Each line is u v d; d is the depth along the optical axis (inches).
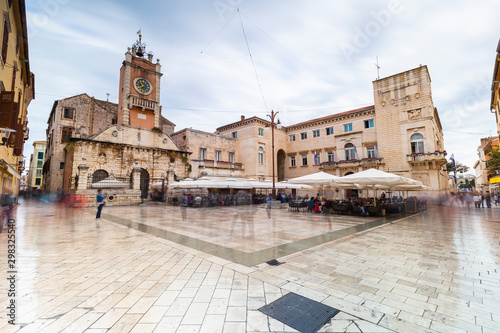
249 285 165.0
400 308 133.8
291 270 194.7
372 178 499.8
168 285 164.9
